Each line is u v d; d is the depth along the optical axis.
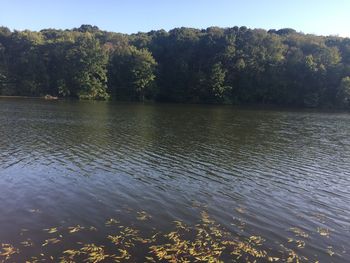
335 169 30.78
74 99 107.62
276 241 16.91
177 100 117.81
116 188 23.41
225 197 22.69
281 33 154.50
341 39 134.75
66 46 113.81
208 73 116.19
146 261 14.77
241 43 124.25
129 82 115.56
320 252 16.03
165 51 132.12
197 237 16.98
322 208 21.42
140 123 54.62
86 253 15.16
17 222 17.75
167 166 29.61
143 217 19.00
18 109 68.12
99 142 37.75
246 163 31.75
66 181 24.38
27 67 112.50
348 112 95.12
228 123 59.78
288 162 32.75
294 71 116.19
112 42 139.00
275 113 84.19
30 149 33.12
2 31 121.38
